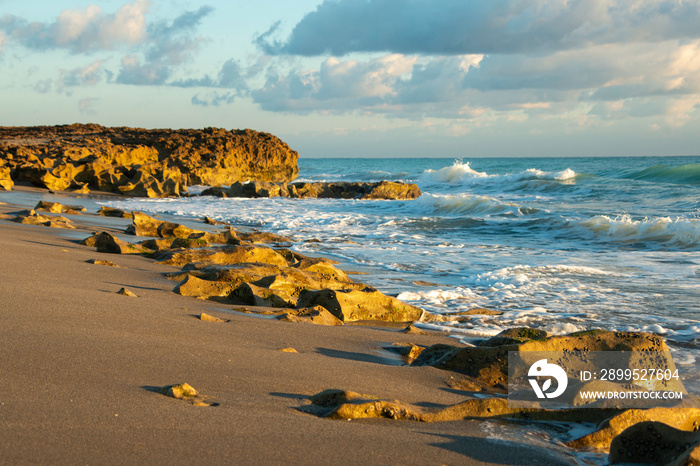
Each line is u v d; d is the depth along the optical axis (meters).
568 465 2.94
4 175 30.80
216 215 24.53
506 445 3.14
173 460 2.42
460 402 3.75
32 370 3.36
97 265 8.70
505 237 18.12
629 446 2.89
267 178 49.84
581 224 18.81
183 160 42.53
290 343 5.33
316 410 3.34
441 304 8.75
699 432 2.75
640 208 25.06
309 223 22.09
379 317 7.52
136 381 3.44
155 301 6.45
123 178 34.88
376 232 19.30
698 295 9.27
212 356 4.26
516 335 5.78
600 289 9.80
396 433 3.10
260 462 2.50
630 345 4.73
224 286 7.54
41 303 5.14
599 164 92.94
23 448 2.35
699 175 36.88
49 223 14.07
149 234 14.17
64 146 39.09
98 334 4.36
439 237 18.06
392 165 135.25
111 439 2.55
